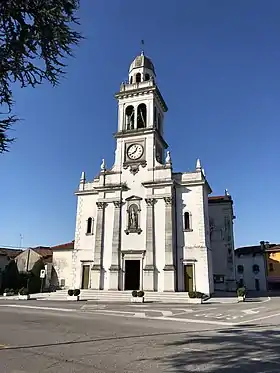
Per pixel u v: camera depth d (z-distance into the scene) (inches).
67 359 329.1
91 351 367.6
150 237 1467.8
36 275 1768.0
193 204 1501.0
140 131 1659.7
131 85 1793.8
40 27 296.5
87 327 562.9
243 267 2450.8
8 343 411.8
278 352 366.9
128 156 1652.3
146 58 1926.7
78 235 1617.9
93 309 935.7
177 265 1441.9
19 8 286.4
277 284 2332.7
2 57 283.6
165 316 775.1
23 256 2023.9
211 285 1461.6
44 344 407.2
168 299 1243.2
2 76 292.8
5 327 554.6
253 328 574.9
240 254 2487.7
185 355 348.8
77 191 1688.0
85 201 1667.1
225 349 381.1
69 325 586.6
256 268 2406.5
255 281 2386.8
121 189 1589.6
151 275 1413.6
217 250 1863.9
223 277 1802.4
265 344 414.9
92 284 1482.5
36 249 2237.9
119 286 1461.6
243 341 436.1
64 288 1768.0
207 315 798.5
